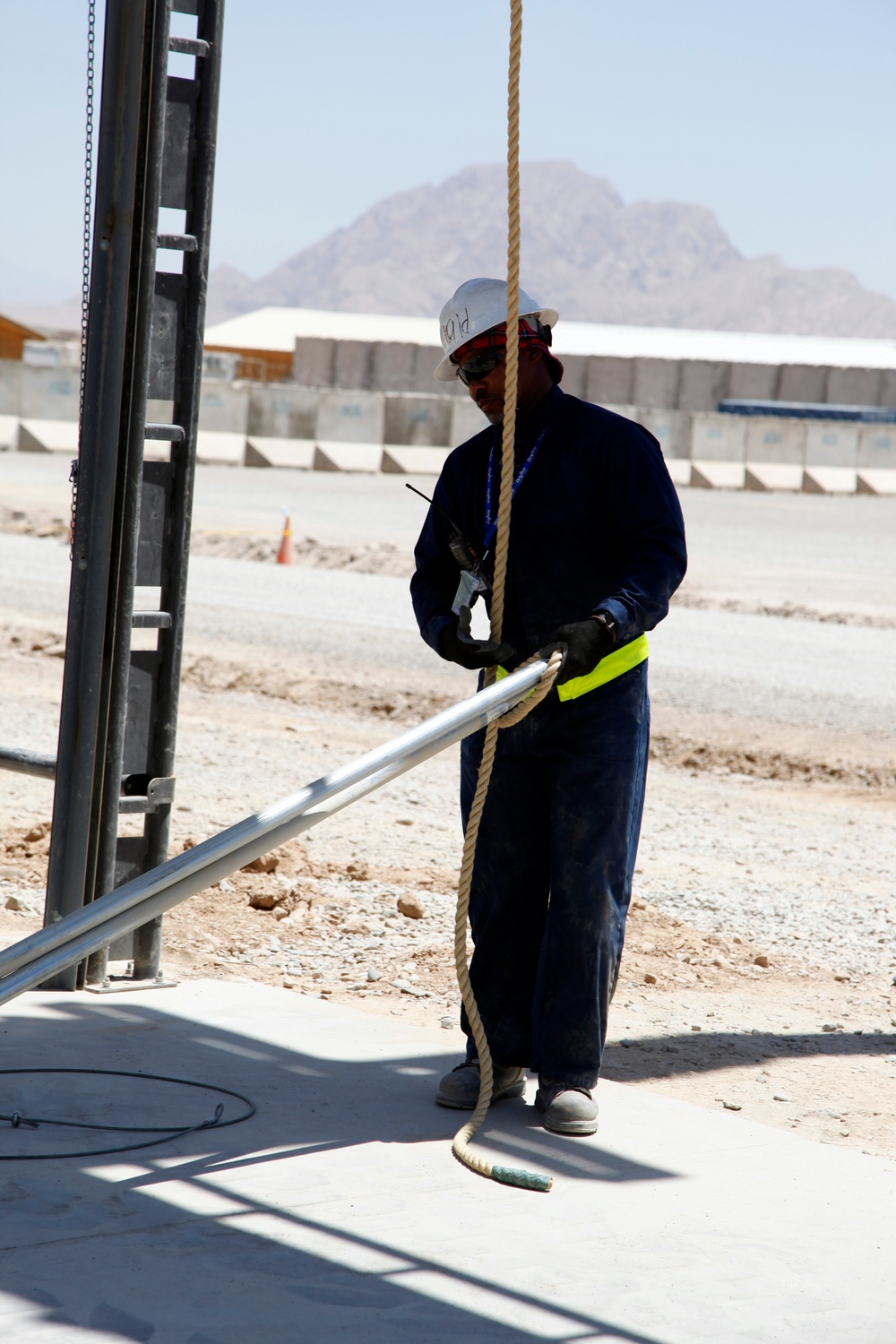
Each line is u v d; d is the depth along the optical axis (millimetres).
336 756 15523
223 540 36438
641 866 12055
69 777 7367
